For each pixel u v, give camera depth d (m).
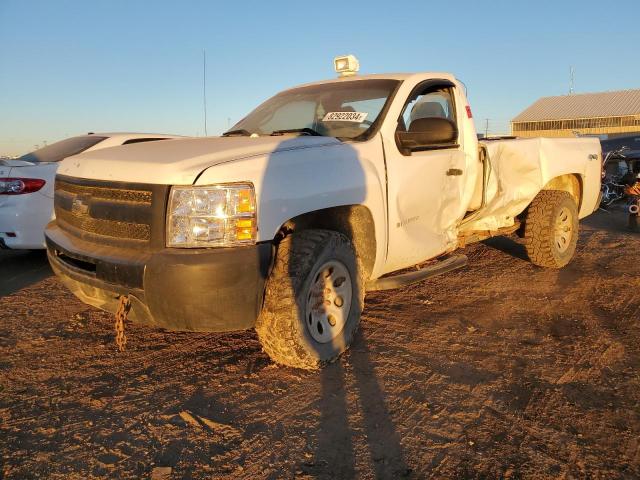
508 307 4.82
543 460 2.57
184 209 2.93
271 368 3.53
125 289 3.01
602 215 11.47
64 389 3.27
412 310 4.71
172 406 3.06
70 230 3.61
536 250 5.93
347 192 3.51
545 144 5.74
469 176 4.78
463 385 3.32
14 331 4.20
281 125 4.61
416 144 4.11
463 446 2.69
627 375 3.47
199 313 2.91
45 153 7.05
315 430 2.82
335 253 3.42
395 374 3.45
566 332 4.23
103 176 3.29
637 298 5.10
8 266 6.42
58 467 2.51
